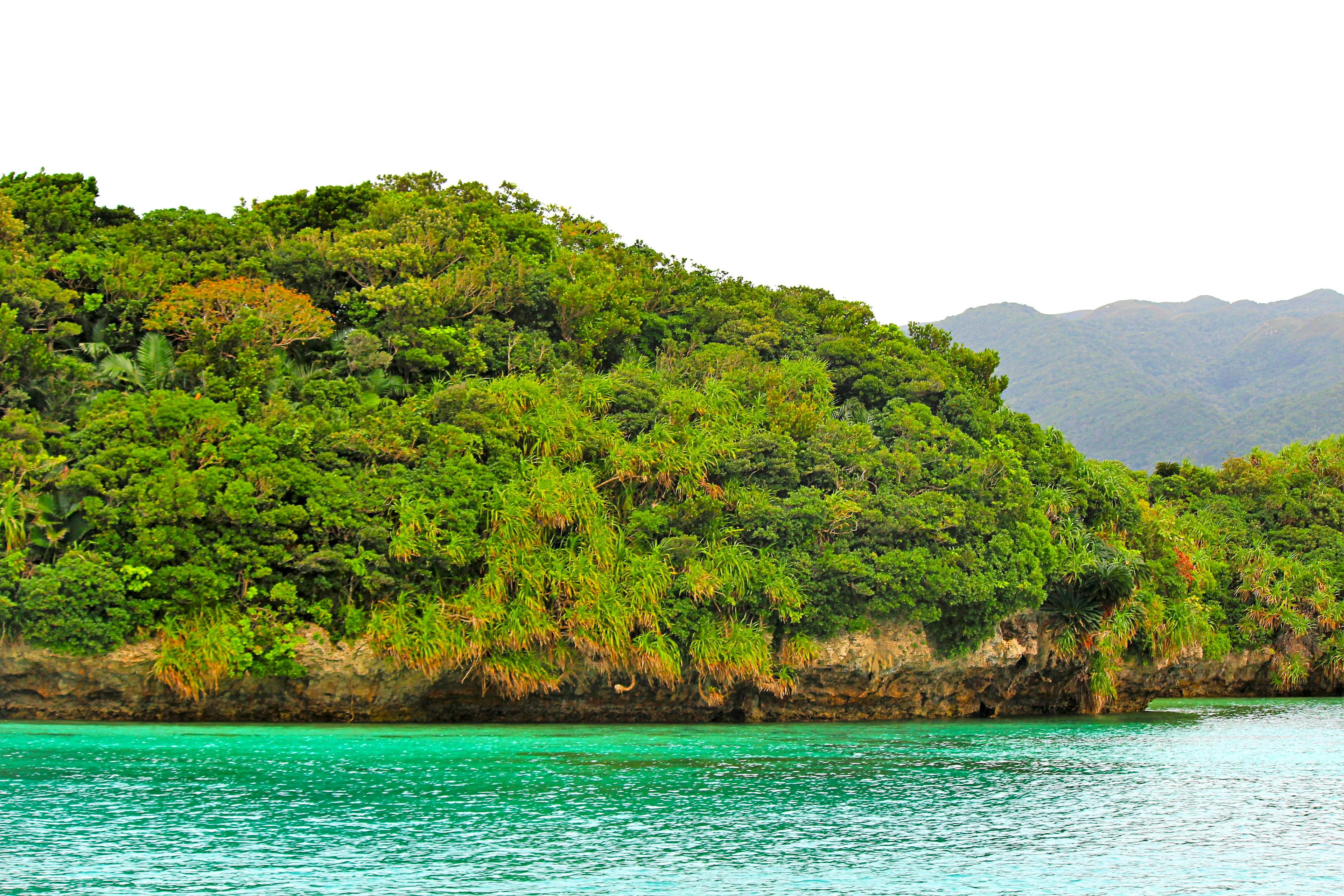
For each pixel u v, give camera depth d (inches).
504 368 2464.3
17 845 1061.8
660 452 2100.1
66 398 2023.9
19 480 1814.7
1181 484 3986.2
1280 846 1167.6
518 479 2003.0
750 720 2132.1
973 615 2159.2
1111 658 2433.6
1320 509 3772.1
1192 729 2213.3
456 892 951.6
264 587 1830.7
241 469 1856.5
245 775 1406.3
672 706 2087.8
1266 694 3385.8
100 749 1549.0
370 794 1315.2
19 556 1747.0
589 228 3511.3
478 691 1972.2
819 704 2174.0
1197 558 3211.1
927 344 3221.0
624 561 1980.8
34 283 2159.2
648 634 1948.8
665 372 2532.0
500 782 1402.6
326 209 2945.4
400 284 2556.6
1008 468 2391.7
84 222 2652.6
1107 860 1103.6
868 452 2324.1
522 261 2741.1
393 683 1892.2
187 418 1894.7
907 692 2229.3
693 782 1438.2
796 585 2049.7
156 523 1770.4
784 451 2206.0
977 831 1211.2
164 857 1034.1
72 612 1711.4
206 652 1736.0
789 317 3019.2
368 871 1004.6
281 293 2256.4
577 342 2642.7
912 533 2164.1
